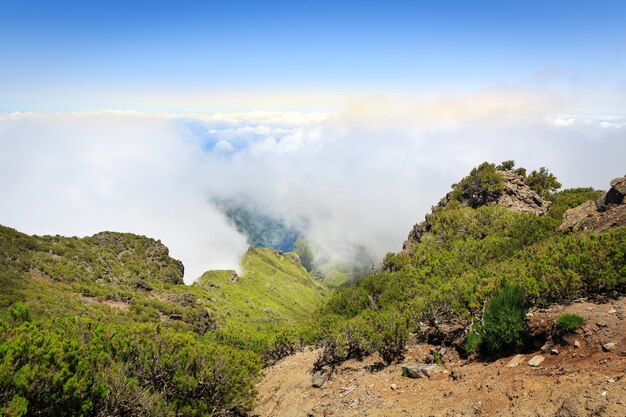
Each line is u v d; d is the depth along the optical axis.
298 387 12.40
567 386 6.05
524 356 7.99
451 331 11.30
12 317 10.13
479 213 33.34
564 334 7.78
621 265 9.27
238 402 10.62
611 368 6.08
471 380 7.96
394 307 17.28
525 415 5.86
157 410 8.52
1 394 6.48
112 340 9.89
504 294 9.47
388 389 9.40
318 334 18.06
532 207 36.44
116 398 7.87
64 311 33.59
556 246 12.95
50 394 6.88
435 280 19.22
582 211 19.34
